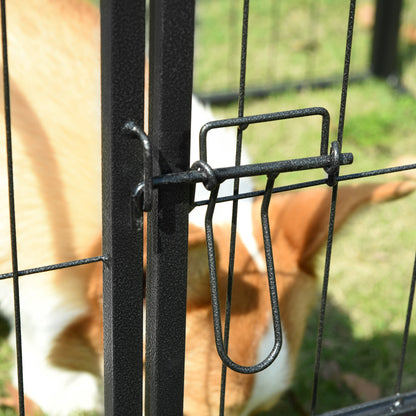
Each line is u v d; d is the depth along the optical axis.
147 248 2.39
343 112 2.42
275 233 3.60
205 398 3.40
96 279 3.69
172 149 2.21
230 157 3.76
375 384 4.51
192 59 2.12
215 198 2.26
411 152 6.77
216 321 2.36
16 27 4.43
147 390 2.62
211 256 2.33
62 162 4.04
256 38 8.69
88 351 3.99
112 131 2.13
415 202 6.14
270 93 7.53
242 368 2.42
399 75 8.04
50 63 4.32
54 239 3.89
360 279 5.34
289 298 3.53
